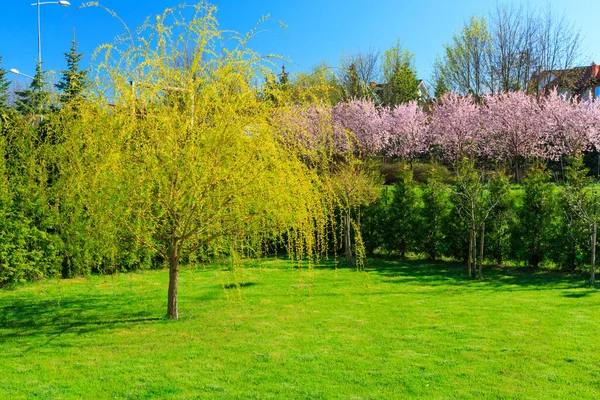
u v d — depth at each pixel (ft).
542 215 27.91
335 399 9.89
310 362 12.05
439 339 13.94
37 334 14.70
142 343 13.70
